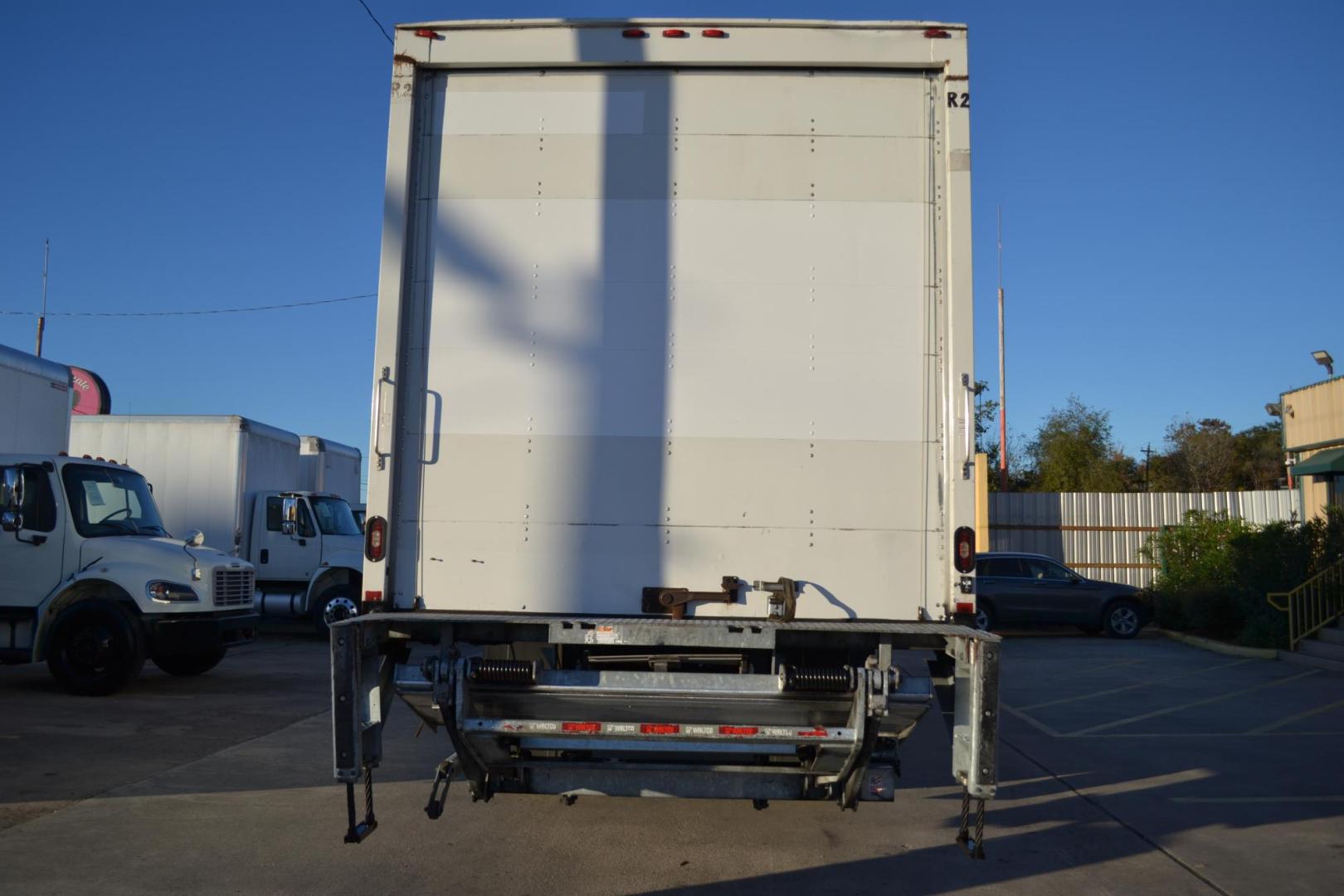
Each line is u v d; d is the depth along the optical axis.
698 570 4.93
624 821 6.35
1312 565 15.89
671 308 5.05
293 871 5.27
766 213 5.10
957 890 5.18
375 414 4.93
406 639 4.98
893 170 5.12
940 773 7.84
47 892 4.90
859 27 5.12
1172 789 7.35
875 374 5.02
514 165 5.16
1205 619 17.78
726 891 5.11
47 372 12.41
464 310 5.09
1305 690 12.27
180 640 10.95
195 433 16.19
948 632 4.59
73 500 10.98
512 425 5.02
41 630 10.69
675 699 4.59
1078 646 17.41
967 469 4.90
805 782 5.02
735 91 5.17
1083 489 45.84
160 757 7.82
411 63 5.14
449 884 5.12
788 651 5.01
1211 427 54.16
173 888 4.99
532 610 4.94
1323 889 5.27
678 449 4.99
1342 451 18.27
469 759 4.84
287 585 17.14
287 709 10.02
